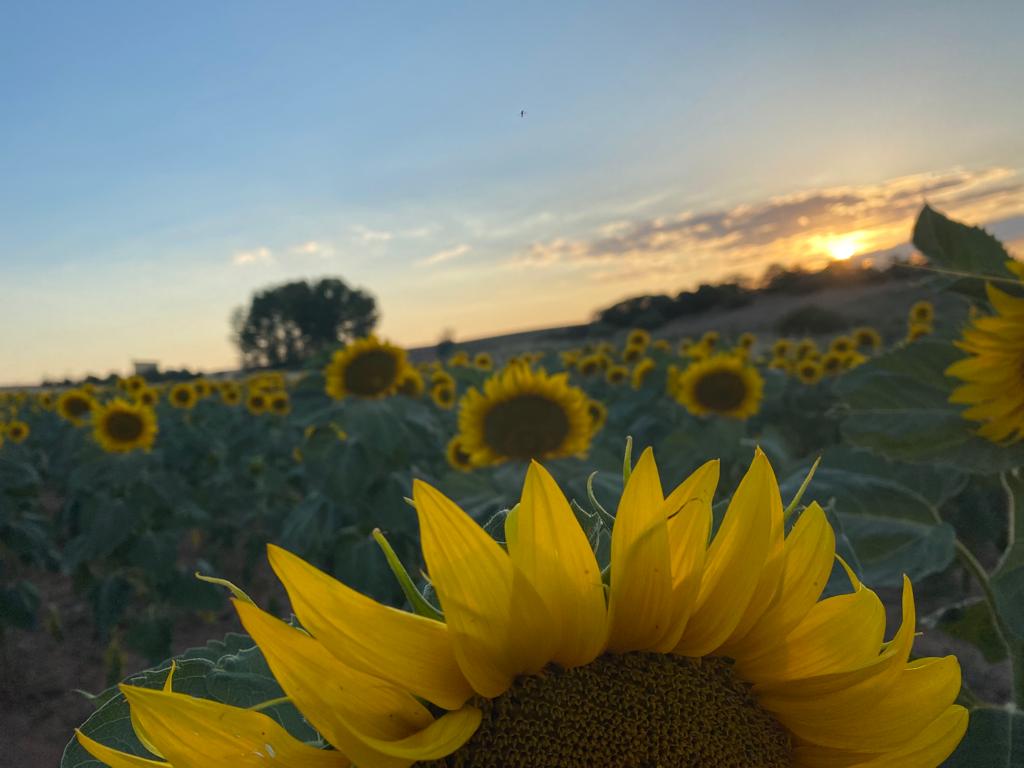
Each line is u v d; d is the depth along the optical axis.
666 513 1.13
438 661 1.06
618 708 1.14
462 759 1.10
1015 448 2.70
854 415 2.92
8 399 23.84
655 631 1.17
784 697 1.22
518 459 6.09
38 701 6.55
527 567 1.09
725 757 1.14
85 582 8.63
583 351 18.67
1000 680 5.36
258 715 1.01
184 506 10.36
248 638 1.37
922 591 6.95
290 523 7.44
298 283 74.12
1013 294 2.56
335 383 7.51
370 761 0.99
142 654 7.21
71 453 13.55
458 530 1.07
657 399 11.86
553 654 1.14
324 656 1.02
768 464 1.17
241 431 14.63
